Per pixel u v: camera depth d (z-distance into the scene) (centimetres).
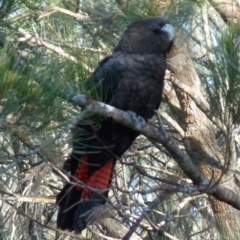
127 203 942
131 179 1002
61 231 723
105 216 673
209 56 640
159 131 677
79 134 596
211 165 828
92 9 738
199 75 872
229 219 859
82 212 702
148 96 768
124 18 748
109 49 834
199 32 832
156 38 773
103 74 729
